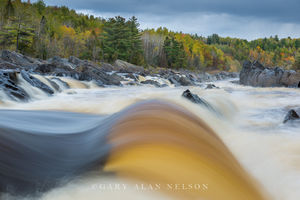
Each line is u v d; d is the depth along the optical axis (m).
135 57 80.62
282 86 27.59
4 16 77.94
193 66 118.06
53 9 145.25
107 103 10.12
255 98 12.82
